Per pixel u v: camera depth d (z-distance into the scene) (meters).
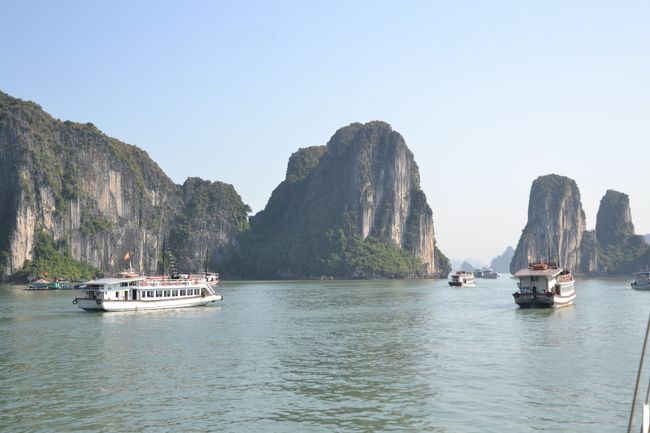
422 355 44.91
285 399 31.97
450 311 82.06
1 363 42.09
